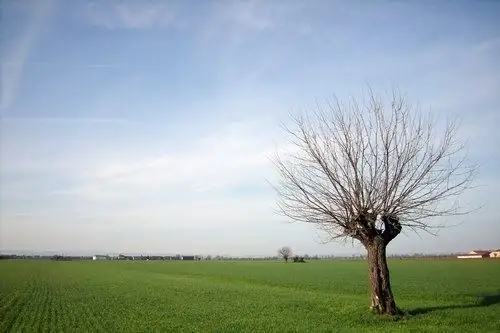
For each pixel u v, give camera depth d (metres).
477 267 113.06
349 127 26.83
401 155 26.38
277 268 123.06
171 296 44.62
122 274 93.44
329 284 60.34
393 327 23.38
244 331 24.06
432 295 42.06
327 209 27.20
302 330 23.77
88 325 27.19
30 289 55.19
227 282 67.25
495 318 26.17
